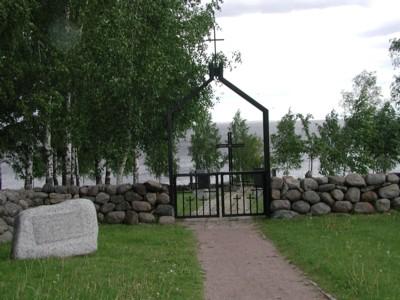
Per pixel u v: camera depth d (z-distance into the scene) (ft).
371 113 115.65
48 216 32.14
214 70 48.98
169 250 35.04
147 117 70.54
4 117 53.11
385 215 45.78
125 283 25.38
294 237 37.83
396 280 25.16
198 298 23.79
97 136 68.59
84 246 32.99
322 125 121.70
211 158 150.82
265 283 26.63
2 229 39.42
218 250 35.63
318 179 47.75
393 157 113.09
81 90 59.88
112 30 58.80
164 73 64.39
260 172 48.16
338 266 28.09
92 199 47.98
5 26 44.60
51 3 56.59
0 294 23.59
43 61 53.67
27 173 65.00
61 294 23.25
